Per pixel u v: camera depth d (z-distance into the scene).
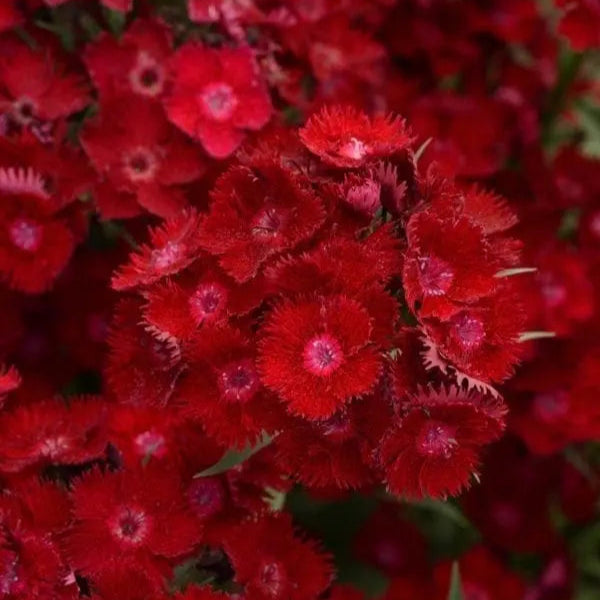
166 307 0.46
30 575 0.45
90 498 0.47
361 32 0.58
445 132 0.60
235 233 0.46
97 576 0.45
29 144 0.52
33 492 0.47
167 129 0.53
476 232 0.46
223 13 0.53
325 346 0.45
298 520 0.57
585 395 0.55
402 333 0.45
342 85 0.57
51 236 0.53
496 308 0.46
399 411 0.45
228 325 0.46
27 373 0.55
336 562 0.58
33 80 0.53
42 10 0.54
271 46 0.54
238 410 0.46
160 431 0.49
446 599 0.55
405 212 0.46
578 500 0.58
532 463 0.57
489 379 0.46
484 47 0.62
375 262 0.45
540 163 0.60
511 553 0.59
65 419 0.49
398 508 0.58
